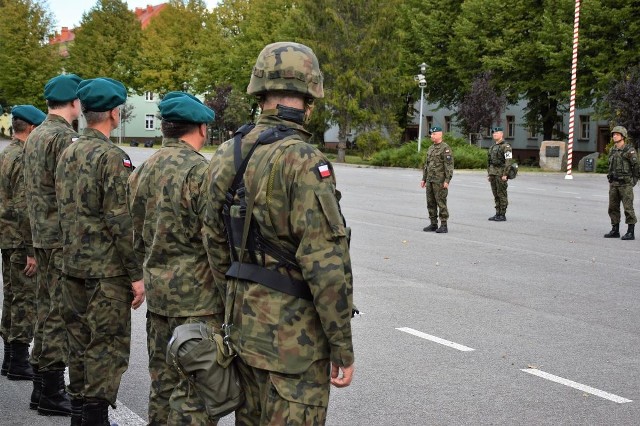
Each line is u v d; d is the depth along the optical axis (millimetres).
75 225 4863
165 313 4195
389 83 48938
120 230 4785
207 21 69188
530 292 9906
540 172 39125
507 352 7141
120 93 4969
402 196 23719
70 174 4887
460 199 23438
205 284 4203
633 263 12391
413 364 6723
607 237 15461
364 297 9375
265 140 3131
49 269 5410
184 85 72688
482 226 16891
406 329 7891
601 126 53000
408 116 60250
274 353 3039
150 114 84875
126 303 4969
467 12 48844
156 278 4219
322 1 48281
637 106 36094
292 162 3035
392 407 5684
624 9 40406
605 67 41688
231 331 3150
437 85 54625
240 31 66875
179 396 3844
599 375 6520
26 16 70688
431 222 15867
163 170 4227
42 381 5492
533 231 16188
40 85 70375
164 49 70875
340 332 3006
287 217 3037
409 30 54906
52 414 5512
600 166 39688
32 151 5516
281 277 3068
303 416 3035
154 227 4258
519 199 23828
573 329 8055
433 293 9711
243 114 60969
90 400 4879
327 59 48406
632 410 5723
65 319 5020
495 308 8938
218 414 3139
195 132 4367
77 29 76625
